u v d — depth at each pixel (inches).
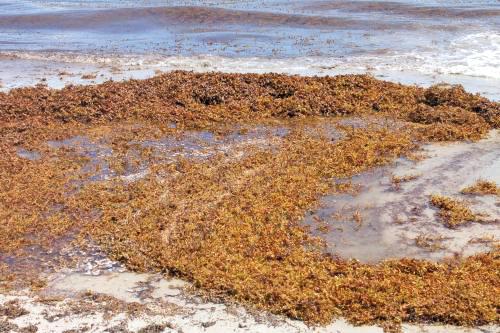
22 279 480.4
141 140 760.3
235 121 820.0
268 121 820.0
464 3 1603.1
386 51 1160.8
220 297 446.0
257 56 1167.0
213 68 1096.8
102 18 1546.5
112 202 596.1
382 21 1402.6
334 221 557.9
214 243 509.7
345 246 516.7
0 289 466.6
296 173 647.1
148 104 876.6
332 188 619.8
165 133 782.5
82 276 482.3
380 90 900.6
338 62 1102.4
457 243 515.5
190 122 813.2
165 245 514.6
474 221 549.3
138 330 414.3
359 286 446.3
